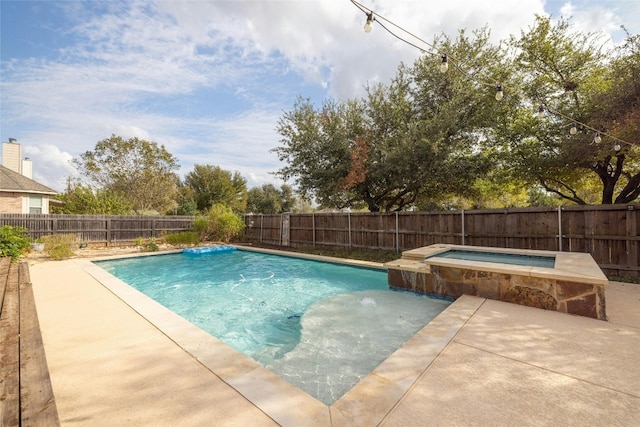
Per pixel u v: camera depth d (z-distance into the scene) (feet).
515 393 6.90
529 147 32.65
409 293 18.52
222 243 47.47
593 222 20.52
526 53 32.94
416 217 29.81
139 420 6.11
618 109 23.41
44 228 37.50
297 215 41.98
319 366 10.01
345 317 14.60
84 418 6.17
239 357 8.98
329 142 37.04
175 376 7.88
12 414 4.40
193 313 16.90
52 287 18.04
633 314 12.42
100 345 9.83
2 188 44.78
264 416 6.23
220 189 92.48
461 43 31.14
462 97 29.84
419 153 29.25
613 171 30.60
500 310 12.92
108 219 42.24
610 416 6.05
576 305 12.39
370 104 36.11
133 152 67.62
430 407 6.44
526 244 23.32
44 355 6.44
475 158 32.07
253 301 19.11
